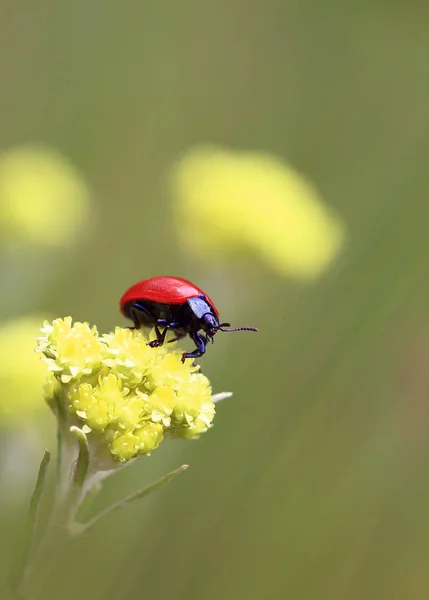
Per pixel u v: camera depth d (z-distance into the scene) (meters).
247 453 0.27
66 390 0.22
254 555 0.27
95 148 0.32
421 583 0.27
